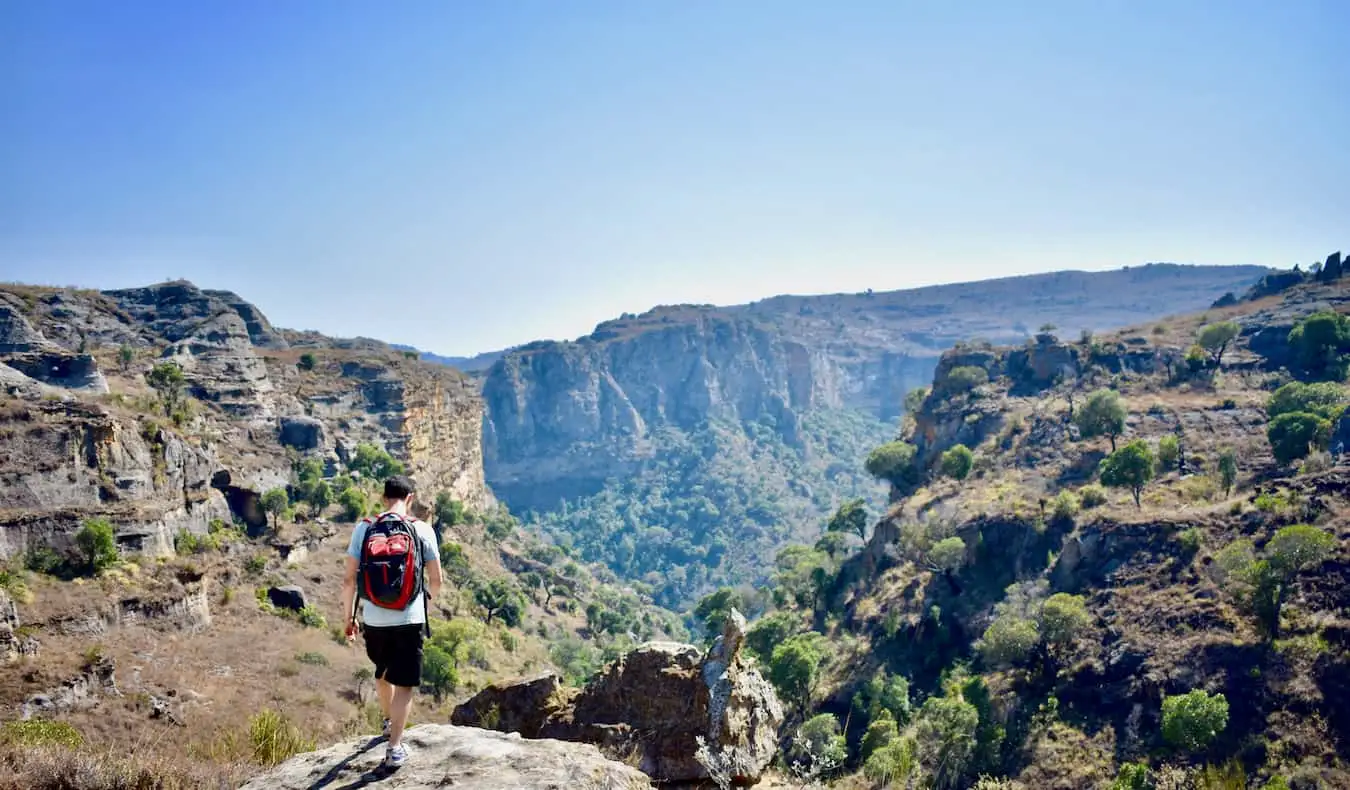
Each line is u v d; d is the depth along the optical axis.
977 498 93.06
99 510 56.81
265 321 175.25
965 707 56.22
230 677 48.88
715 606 109.56
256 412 108.75
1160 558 67.56
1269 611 55.03
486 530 161.88
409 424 141.88
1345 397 90.00
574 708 15.91
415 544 8.29
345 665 57.66
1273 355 119.69
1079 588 69.75
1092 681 58.31
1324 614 53.53
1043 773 52.53
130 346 114.25
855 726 65.00
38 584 49.44
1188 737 47.66
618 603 156.12
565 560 186.12
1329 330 107.94
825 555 110.06
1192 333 143.00
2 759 10.55
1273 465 79.56
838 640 84.38
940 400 138.00
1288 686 50.50
